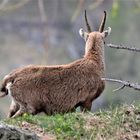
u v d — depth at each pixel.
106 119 21.80
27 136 19.86
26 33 101.88
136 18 95.38
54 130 21.11
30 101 23.97
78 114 22.28
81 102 24.80
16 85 23.97
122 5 95.50
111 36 94.19
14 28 102.56
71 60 99.81
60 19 102.81
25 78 24.03
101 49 25.83
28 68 24.33
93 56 25.47
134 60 90.62
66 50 100.81
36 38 101.06
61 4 103.44
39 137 20.23
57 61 98.44
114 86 75.69
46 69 24.34
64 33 102.25
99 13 98.25
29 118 21.92
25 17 102.81
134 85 20.59
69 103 24.48
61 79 24.39
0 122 20.44
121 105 23.23
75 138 20.73
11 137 19.64
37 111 24.22
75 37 101.75
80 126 21.23
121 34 94.25
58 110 24.39
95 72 25.06
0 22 102.50
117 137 20.91
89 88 24.81
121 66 90.69
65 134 20.89
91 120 21.72
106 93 74.75
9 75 24.28
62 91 24.34
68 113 22.97
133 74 90.62
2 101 68.88
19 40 100.94
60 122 21.50
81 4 36.44
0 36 101.62
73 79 24.56
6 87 24.14
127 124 21.56
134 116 22.00
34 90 24.02
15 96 24.00
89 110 25.00
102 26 26.89
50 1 102.88
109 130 21.16
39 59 96.88
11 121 21.77
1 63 95.25
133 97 69.31
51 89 24.22
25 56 97.38
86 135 20.91
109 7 96.38
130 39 94.25
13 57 97.12
